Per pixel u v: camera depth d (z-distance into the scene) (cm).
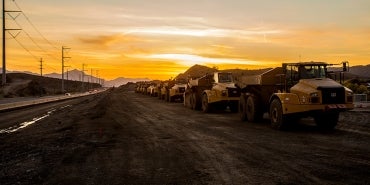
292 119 1308
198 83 2477
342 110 1236
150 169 711
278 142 1031
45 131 1367
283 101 1301
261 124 1539
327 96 1238
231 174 662
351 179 621
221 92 2150
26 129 1458
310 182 603
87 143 1047
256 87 1609
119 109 2545
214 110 2255
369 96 2897
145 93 6412
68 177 658
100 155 863
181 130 1323
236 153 866
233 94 2153
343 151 885
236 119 1778
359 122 1548
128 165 750
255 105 1588
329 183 596
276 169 698
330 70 1377
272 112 1381
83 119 1812
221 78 2294
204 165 740
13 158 859
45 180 641
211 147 952
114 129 1370
